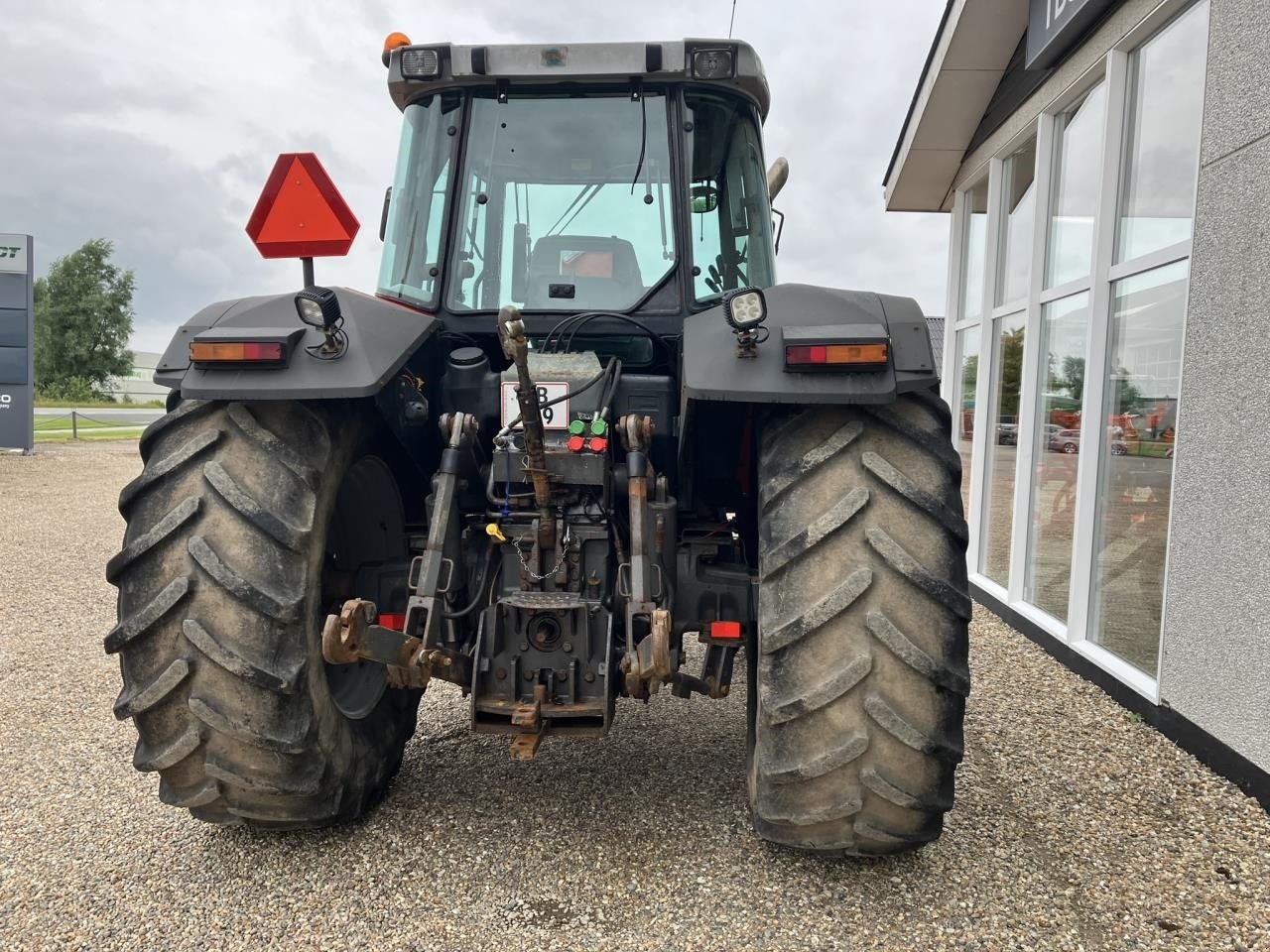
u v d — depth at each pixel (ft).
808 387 6.81
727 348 7.14
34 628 17.35
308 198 8.13
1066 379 16.47
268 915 7.21
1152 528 12.83
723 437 9.14
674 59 9.21
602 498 8.12
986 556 21.06
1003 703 12.96
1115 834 8.82
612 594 8.14
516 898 7.39
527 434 7.62
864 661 6.72
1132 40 13.84
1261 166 10.05
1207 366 10.94
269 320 7.46
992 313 20.68
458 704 12.56
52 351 171.01
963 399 23.71
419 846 8.28
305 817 7.73
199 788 7.46
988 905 7.40
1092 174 15.65
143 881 7.78
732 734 11.23
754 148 9.98
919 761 6.85
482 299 9.48
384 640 7.25
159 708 7.19
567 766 10.20
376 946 6.79
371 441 8.48
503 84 9.55
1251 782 9.78
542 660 7.82
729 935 6.89
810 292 7.53
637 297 9.39
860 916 7.17
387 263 10.05
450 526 8.13
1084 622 14.71
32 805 9.42
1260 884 7.93
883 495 6.95
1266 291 9.87
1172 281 12.62
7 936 7.01
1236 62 10.60
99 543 27.40
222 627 7.06
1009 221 20.34
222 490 7.13
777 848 8.21
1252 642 9.89
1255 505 9.93
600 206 9.45
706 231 9.64
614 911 7.20
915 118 21.74
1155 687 12.14
